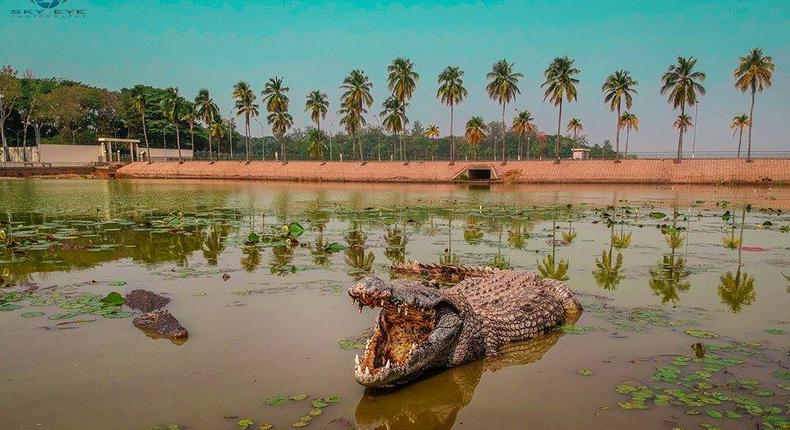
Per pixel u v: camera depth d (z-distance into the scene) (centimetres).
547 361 602
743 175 4919
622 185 5097
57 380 520
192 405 471
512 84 6569
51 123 9294
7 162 7306
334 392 503
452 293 666
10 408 462
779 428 432
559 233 1558
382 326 566
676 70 5684
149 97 9925
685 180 5034
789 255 1181
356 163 6594
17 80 7650
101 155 8125
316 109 7631
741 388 508
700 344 627
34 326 679
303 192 3959
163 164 7519
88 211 2238
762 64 5162
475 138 7219
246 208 2420
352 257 1170
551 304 745
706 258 1152
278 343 626
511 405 491
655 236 1488
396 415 471
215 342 628
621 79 6094
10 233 1466
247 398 486
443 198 3209
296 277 961
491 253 1230
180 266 1055
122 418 446
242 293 846
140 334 654
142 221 1834
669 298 839
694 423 445
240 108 7869
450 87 6781
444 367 600
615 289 900
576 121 8975
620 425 445
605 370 565
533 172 5678
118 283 905
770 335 658
